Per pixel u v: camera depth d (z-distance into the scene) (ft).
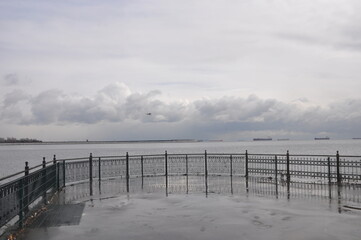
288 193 45.57
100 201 41.47
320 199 41.04
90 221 31.48
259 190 48.47
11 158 298.76
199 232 27.55
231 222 30.66
